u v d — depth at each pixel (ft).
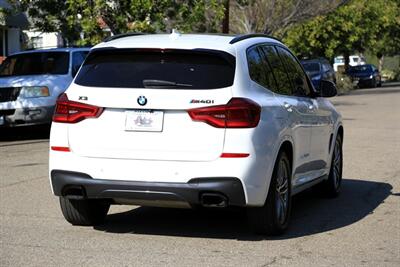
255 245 26.30
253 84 26.55
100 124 25.67
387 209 33.45
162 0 72.49
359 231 28.81
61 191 26.32
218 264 23.58
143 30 70.90
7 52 110.93
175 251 25.31
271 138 25.96
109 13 72.43
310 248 25.90
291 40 149.07
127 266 23.29
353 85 175.52
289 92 30.19
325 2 113.29
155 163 25.09
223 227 29.40
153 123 25.18
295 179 29.76
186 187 24.82
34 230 28.40
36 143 57.98
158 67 26.05
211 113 24.85
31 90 58.34
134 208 33.35
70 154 25.96
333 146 35.70
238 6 108.17
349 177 42.78
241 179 24.70
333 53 171.12
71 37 76.23
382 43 224.12
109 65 26.61
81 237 27.35
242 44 27.37
